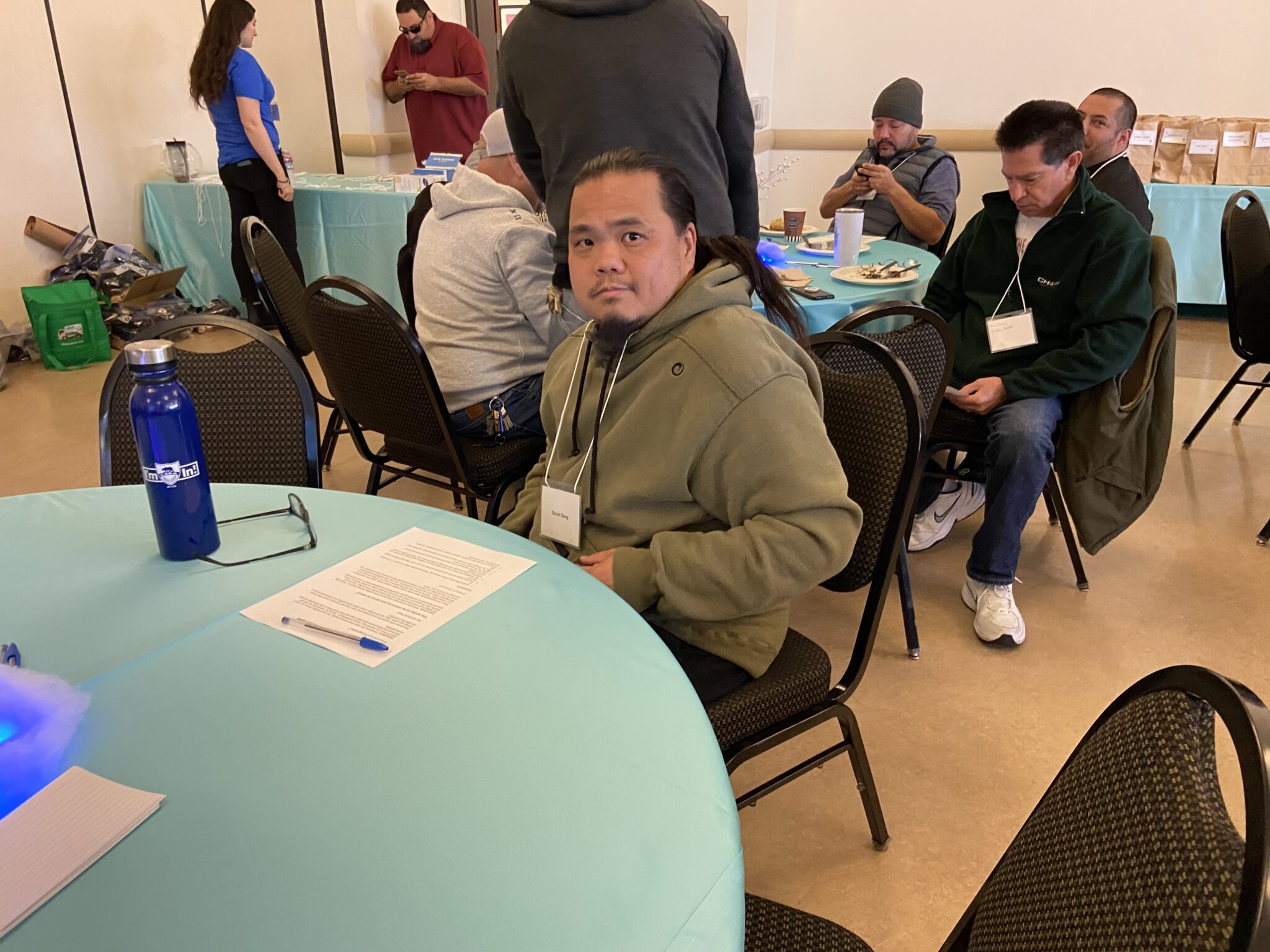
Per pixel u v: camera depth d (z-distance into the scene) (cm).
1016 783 169
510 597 96
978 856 153
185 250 502
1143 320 205
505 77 209
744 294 125
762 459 114
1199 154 452
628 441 124
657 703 78
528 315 202
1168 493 289
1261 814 44
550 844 62
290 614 92
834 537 114
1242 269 295
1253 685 194
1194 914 45
